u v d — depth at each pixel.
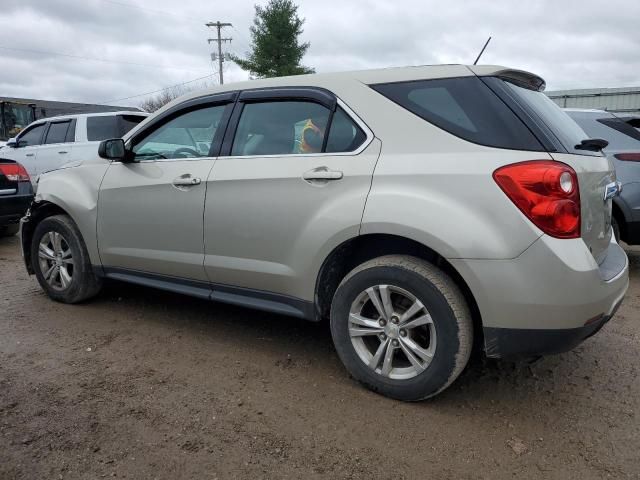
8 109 17.27
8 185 6.79
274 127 3.36
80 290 4.43
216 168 3.48
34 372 3.28
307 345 3.76
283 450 2.54
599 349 3.77
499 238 2.54
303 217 3.08
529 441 2.64
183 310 4.45
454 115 2.79
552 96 23.36
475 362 3.52
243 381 3.21
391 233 2.76
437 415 2.86
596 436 2.69
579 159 2.69
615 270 2.88
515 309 2.55
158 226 3.76
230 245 3.41
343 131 3.06
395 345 2.92
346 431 2.70
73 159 9.33
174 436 2.63
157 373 3.30
